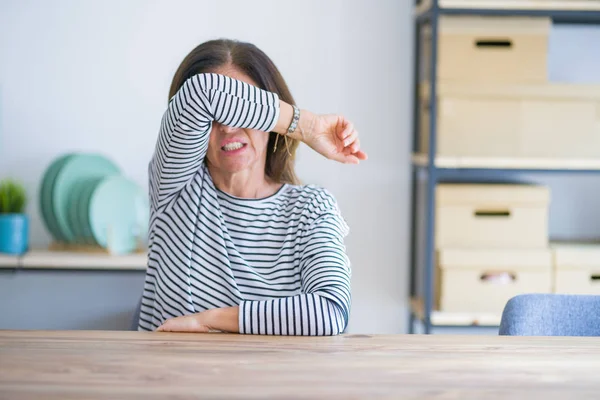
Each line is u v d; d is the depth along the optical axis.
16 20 3.41
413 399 0.96
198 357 1.13
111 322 3.52
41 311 3.51
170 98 1.74
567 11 3.11
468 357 1.17
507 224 3.20
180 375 1.04
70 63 3.44
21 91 3.43
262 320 1.38
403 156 3.57
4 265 3.04
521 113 3.17
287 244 1.64
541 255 3.19
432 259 3.17
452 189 3.18
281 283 1.63
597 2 3.11
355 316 3.63
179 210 1.67
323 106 3.53
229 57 1.70
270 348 1.20
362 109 3.54
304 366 1.09
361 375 1.06
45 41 3.42
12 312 3.50
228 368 1.07
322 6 3.50
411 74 3.54
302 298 1.42
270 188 1.75
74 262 3.06
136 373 1.04
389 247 3.60
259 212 1.67
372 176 3.58
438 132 3.17
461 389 1.01
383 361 1.13
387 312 3.63
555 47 3.58
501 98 3.17
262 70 1.70
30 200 3.46
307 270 1.56
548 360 1.17
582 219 3.65
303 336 1.31
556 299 1.72
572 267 3.21
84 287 3.51
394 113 3.55
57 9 3.42
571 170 3.17
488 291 3.19
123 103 3.46
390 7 3.51
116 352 1.15
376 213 3.59
